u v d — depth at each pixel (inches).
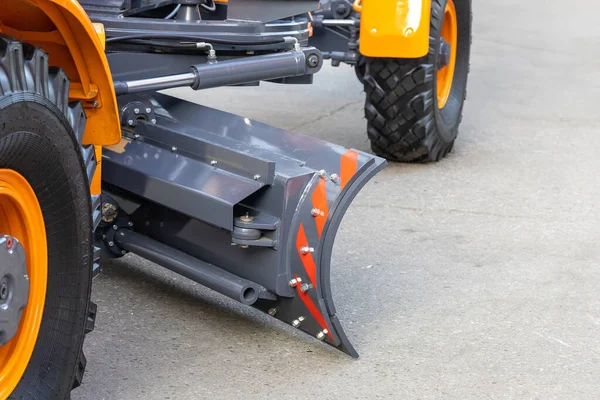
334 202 118.1
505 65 368.8
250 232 117.1
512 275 156.7
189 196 120.7
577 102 304.2
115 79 136.3
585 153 240.2
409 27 195.6
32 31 97.3
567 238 176.2
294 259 119.4
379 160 123.1
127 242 136.1
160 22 138.5
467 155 236.5
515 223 184.2
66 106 94.7
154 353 124.1
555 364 125.0
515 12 526.0
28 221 94.1
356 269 157.8
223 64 140.2
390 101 211.8
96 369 118.6
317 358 124.5
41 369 98.3
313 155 125.0
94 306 105.9
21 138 87.1
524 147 245.3
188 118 140.1
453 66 234.5
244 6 153.3
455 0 226.4
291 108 286.7
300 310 122.0
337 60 213.3
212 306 140.9
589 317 140.7
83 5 138.5
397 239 173.5
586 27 476.7
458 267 159.8
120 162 130.3
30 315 96.7
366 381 118.3
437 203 195.9
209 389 114.8
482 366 123.6
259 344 128.2
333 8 210.4
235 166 121.6
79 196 98.8
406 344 129.4
